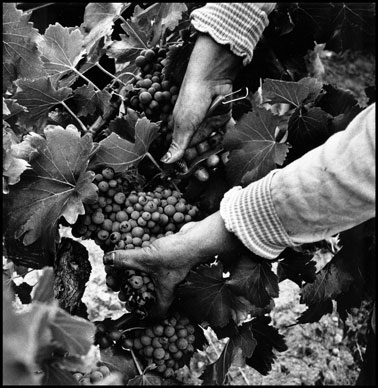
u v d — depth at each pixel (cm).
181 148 146
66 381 88
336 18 175
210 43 146
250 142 147
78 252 148
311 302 159
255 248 127
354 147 116
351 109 156
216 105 147
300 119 153
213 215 133
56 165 130
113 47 167
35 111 146
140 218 138
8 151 123
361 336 202
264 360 160
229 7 145
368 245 164
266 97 149
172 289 133
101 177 138
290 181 121
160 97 150
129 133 148
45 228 132
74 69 153
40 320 77
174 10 171
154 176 152
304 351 268
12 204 129
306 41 180
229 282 134
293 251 144
